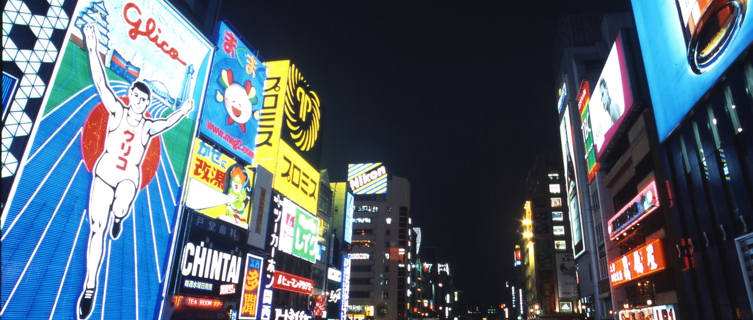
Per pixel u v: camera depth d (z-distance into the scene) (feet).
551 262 380.17
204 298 125.18
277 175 183.42
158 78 111.75
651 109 166.09
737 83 104.99
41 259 78.84
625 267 185.98
